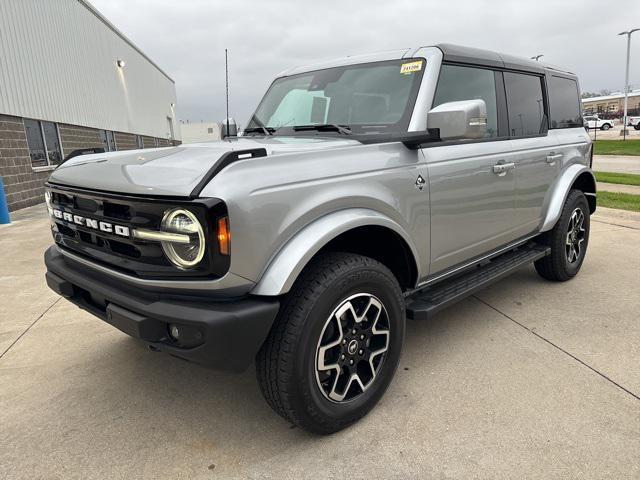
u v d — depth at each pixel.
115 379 3.06
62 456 2.33
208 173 1.94
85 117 16.44
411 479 2.10
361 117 3.01
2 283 5.18
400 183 2.62
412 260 2.79
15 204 10.99
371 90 3.07
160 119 32.31
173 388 2.93
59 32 14.42
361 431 2.43
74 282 2.53
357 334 2.42
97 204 2.29
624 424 2.40
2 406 2.79
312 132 3.11
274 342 2.15
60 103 14.16
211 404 2.75
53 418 2.65
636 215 7.44
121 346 3.54
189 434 2.47
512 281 4.69
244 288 2.03
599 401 2.61
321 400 2.28
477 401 2.65
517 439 2.32
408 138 2.66
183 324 1.97
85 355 3.41
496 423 2.45
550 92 4.26
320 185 2.24
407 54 3.12
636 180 12.02
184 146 2.72
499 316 3.82
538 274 4.81
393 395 2.73
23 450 2.39
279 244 2.10
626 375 2.88
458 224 3.09
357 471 2.16
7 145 10.80
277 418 2.60
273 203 2.05
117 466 2.25
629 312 3.83
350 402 2.42
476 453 2.23
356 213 2.35
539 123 4.07
